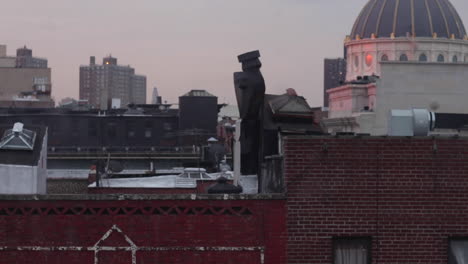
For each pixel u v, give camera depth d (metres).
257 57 31.52
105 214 23.34
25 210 23.25
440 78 55.94
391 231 23.77
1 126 40.88
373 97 131.62
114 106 170.38
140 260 23.36
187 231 23.41
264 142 32.31
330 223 23.62
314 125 33.97
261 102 31.45
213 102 141.00
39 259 23.28
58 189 74.12
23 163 36.22
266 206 23.55
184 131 139.00
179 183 55.44
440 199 23.86
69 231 23.28
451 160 23.86
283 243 23.53
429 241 23.83
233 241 23.45
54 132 137.50
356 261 23.78
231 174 56.75
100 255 23.33
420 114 25.70
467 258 23.88
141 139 139.12
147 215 23.39
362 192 23.72
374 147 23.77
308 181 23.62
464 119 43.72
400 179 23.83
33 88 186.75
